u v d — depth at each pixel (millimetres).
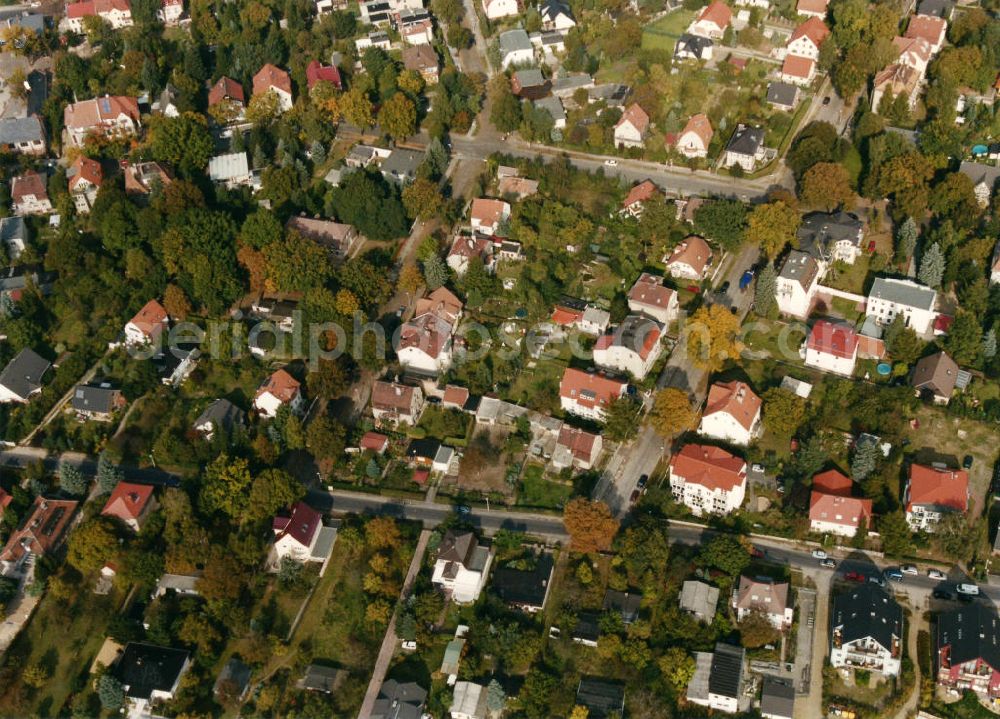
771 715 187750
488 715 191875
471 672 196250
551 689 193125
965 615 194625
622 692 192500
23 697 198000
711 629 199500
